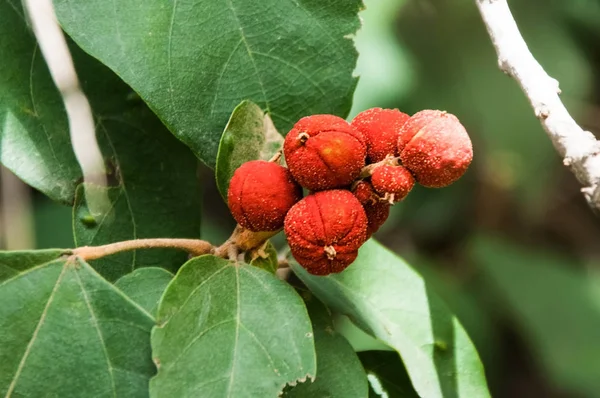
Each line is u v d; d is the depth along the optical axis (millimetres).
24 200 291
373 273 236
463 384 229
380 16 333
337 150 203
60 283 207
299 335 208
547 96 213
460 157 202
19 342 204
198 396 202
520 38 218
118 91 239
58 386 204
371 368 233
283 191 208
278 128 225
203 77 222
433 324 233
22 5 229
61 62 229
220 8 223
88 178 231
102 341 206
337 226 203
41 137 228
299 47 226
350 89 228
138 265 234
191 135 221
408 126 204
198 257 210
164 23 220
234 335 207
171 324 204
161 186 239
